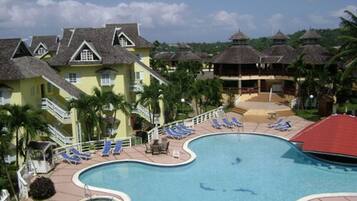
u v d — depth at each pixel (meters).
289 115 50.31
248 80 66.81
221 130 42.66
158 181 27.50
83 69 41.00
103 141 35.31
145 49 62.84
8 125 24.50
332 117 33.44
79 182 26.14
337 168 29.62
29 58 36.19
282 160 32.12
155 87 41.94
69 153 32.69
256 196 24.27
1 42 34.12
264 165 30.88
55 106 35.12
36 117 25.97
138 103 42.16
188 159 31.50
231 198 23.98
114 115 38.44
